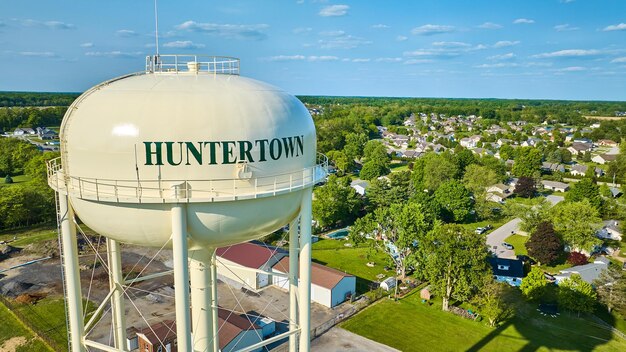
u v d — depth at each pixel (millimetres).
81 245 45875
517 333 32844
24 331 30844
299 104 15703
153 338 28031
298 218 16094
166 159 12383
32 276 39719
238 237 14047
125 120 12461
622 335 32656
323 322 33562
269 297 37281
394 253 46500
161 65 15391
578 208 48812
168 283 38625
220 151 12695
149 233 13156
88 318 32000
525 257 47906
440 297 38375
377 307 36469
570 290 35594
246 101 13477
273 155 13703
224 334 28500
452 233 35906
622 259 48406
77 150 12992
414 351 30203
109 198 12391
